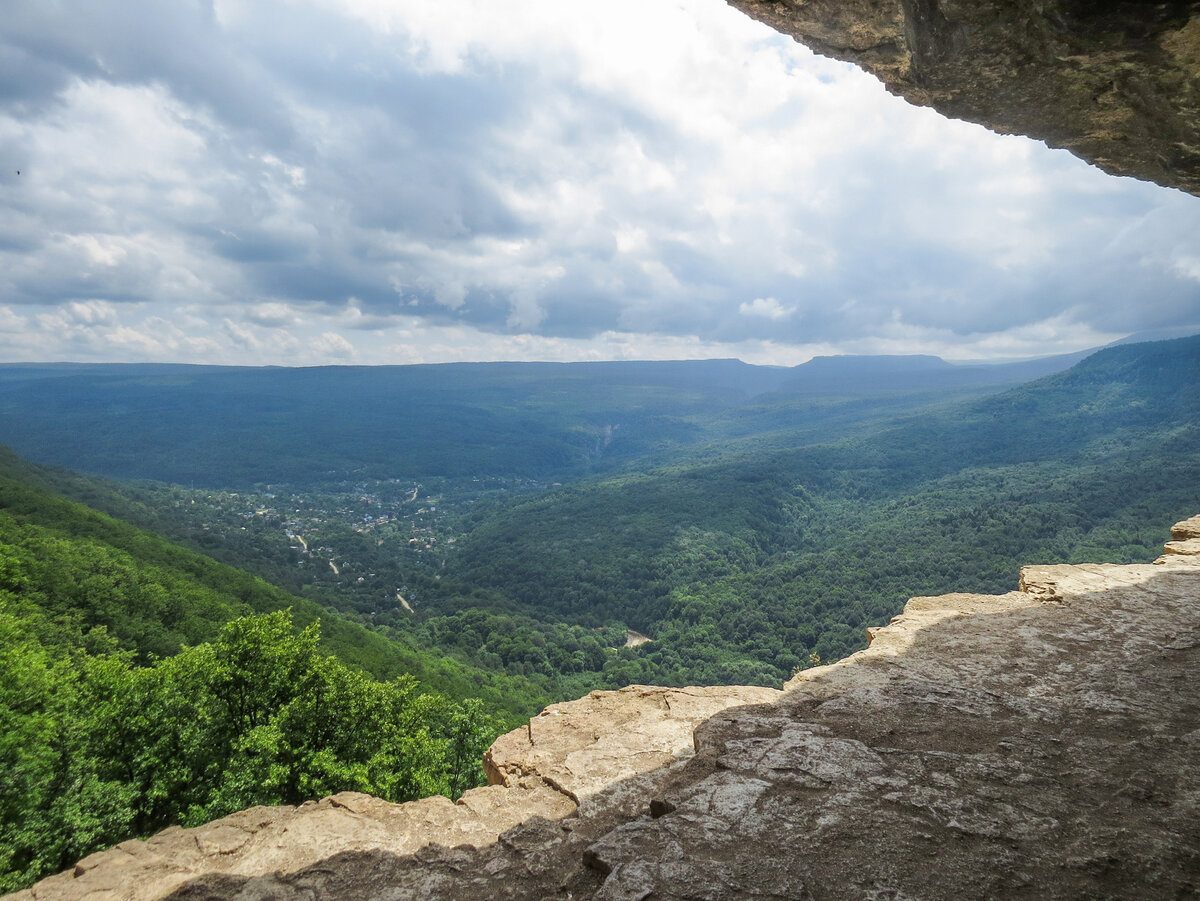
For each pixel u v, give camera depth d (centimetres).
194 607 6544
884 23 475
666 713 515
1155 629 547
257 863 363
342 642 7000
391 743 1812
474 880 333
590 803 396
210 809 1520
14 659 1703
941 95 512
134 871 367
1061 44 416
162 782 1620
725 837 310
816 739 396
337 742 1767
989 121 538
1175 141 483
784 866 283
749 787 353
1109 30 389
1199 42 380
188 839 402
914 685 469
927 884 264
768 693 541
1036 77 461
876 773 354
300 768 1597
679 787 383
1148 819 296
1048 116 508
